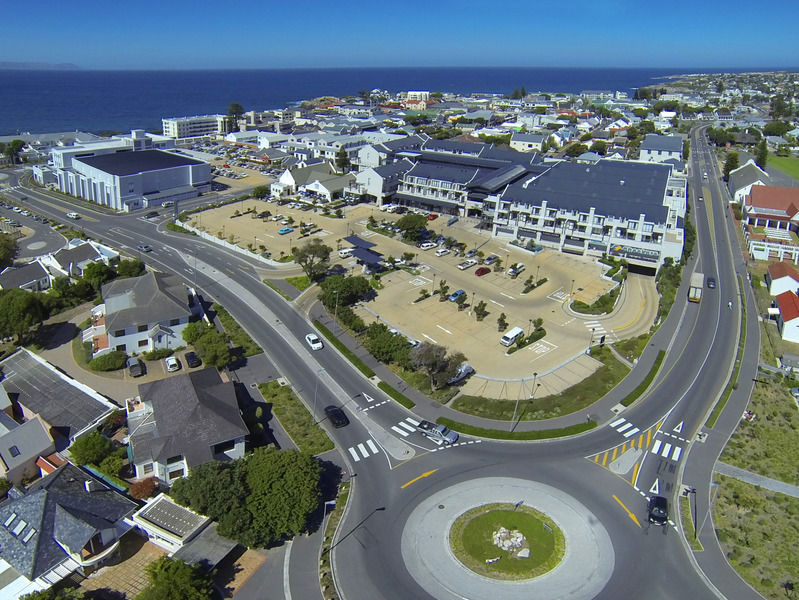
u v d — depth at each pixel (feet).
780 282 445.37
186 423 243.60
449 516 228.02
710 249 544.62
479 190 580.30
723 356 354.95
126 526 211.00
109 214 602.44
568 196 515.50
